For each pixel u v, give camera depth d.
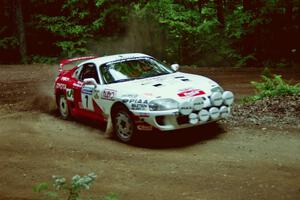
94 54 23.42
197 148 7.98
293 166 6.77
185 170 6.91
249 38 20.61
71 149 8.45
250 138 8.27
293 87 10.77
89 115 9.92
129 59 9.78
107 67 9.54
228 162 7.13
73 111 10.53
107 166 7.36
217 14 22.08
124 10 23.06
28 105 12.95
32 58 24.11
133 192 6.18
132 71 9.44
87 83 9.40
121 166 7.31
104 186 6.46
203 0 22.41
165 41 22.09
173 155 7.71
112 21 23.45
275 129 8.65
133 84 8.87
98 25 22.97
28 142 9.12
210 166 7.01
